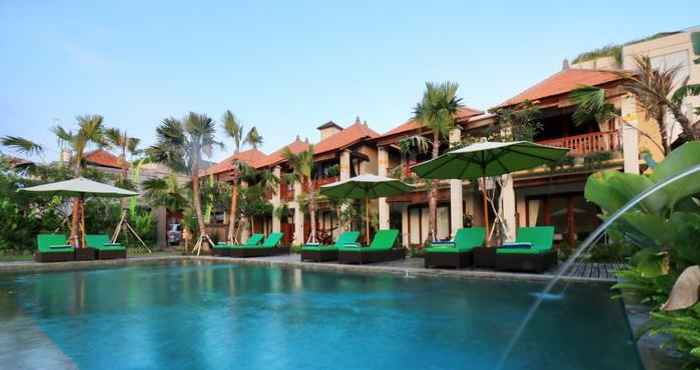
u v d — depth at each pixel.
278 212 23.44
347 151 20.33
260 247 16.45
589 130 15.23
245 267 12.87
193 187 19.94
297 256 16.31
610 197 2.80
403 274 9.78
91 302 6.44
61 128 18.31
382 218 18.86
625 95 12.35
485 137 13.85
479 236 10.46
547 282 7.80
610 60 21.45
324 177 23.41
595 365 3.03
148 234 22.05
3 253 17.53
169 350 3.75
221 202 22.28
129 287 8.27
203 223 19.50
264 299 6.49
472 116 15.83
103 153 27.78
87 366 3.32
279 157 25.47
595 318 4.62
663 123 8.33
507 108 13.92
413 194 18.23
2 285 8.84
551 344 3.62
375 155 22.19
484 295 6.48
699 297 2.03
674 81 13.63
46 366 3.29
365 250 11.62
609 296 6.12
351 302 6.09
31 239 18.62
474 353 3.45
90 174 20.62
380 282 8.42
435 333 4.16
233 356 3.55
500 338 3.89
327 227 23.47
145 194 21.94
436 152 14.78
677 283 2.00
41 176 19.41
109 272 11.76
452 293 6.74
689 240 2.33
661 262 2.56
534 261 8.52
